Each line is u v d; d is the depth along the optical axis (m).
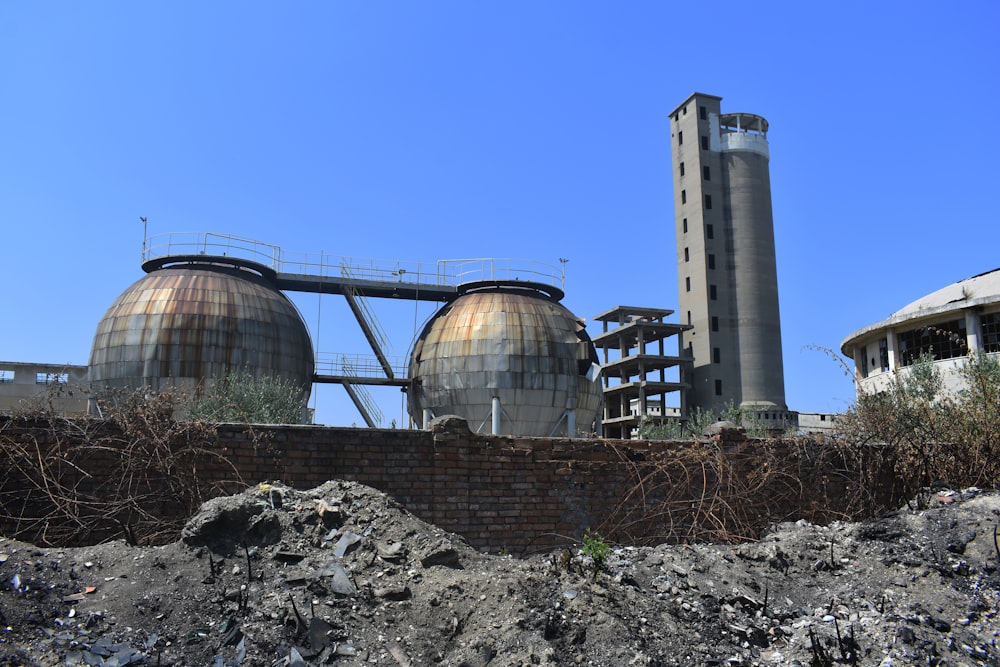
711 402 65.69
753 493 14.76
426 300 43.31
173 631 7.82
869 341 39.53
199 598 8.28
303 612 8.18
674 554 11.16
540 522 13.83
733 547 11.83
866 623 9.20
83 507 11.64
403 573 9.21
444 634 8.17
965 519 11.80
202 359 33.72
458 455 13.54
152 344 33.59
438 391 36.62
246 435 12.57
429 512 13.23
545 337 36.75
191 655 7.52
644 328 66.06
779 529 13.29
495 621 8.25
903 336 37.00
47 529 11.30
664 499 14.55
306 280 41.41
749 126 74.62
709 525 14.40
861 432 16.42
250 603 8.26
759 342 67.44
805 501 15.20
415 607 8.54
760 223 69.88
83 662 7.11
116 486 11.85
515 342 36.16
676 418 58.34
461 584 8.85
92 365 34.53
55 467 11.66
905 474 15.64
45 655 7.08
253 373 34.62
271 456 12.62
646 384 64.25
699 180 70.06
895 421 16.83
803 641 8.80
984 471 15.59
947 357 34.38
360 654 7.74
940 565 10.76
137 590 8.33
